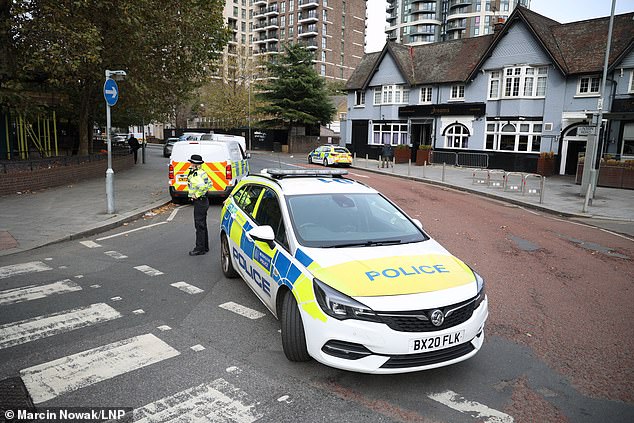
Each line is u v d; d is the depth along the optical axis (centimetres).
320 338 389
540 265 826
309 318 398
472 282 427
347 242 473
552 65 2816
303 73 4516
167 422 351
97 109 2353
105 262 778
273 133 4897
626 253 947
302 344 425
